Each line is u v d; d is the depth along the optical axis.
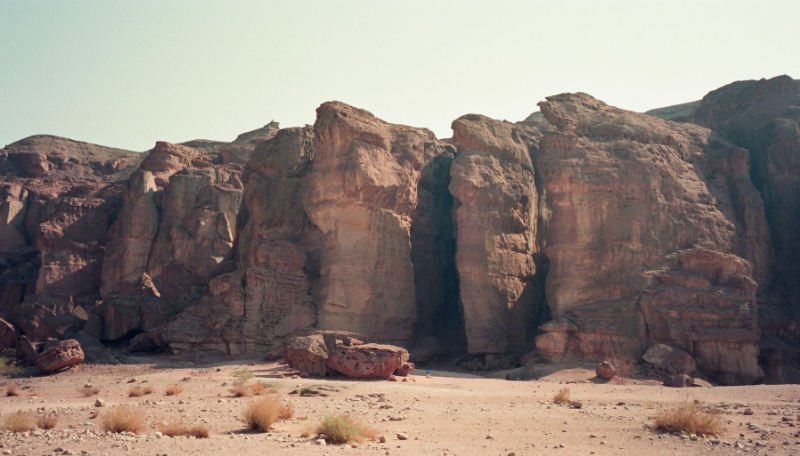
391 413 25.34
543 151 54.62
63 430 20.45
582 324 48.84
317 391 31.58
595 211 52.25
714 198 56.16
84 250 76.88
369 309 53.50
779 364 50.25
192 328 51.88
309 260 56.06
